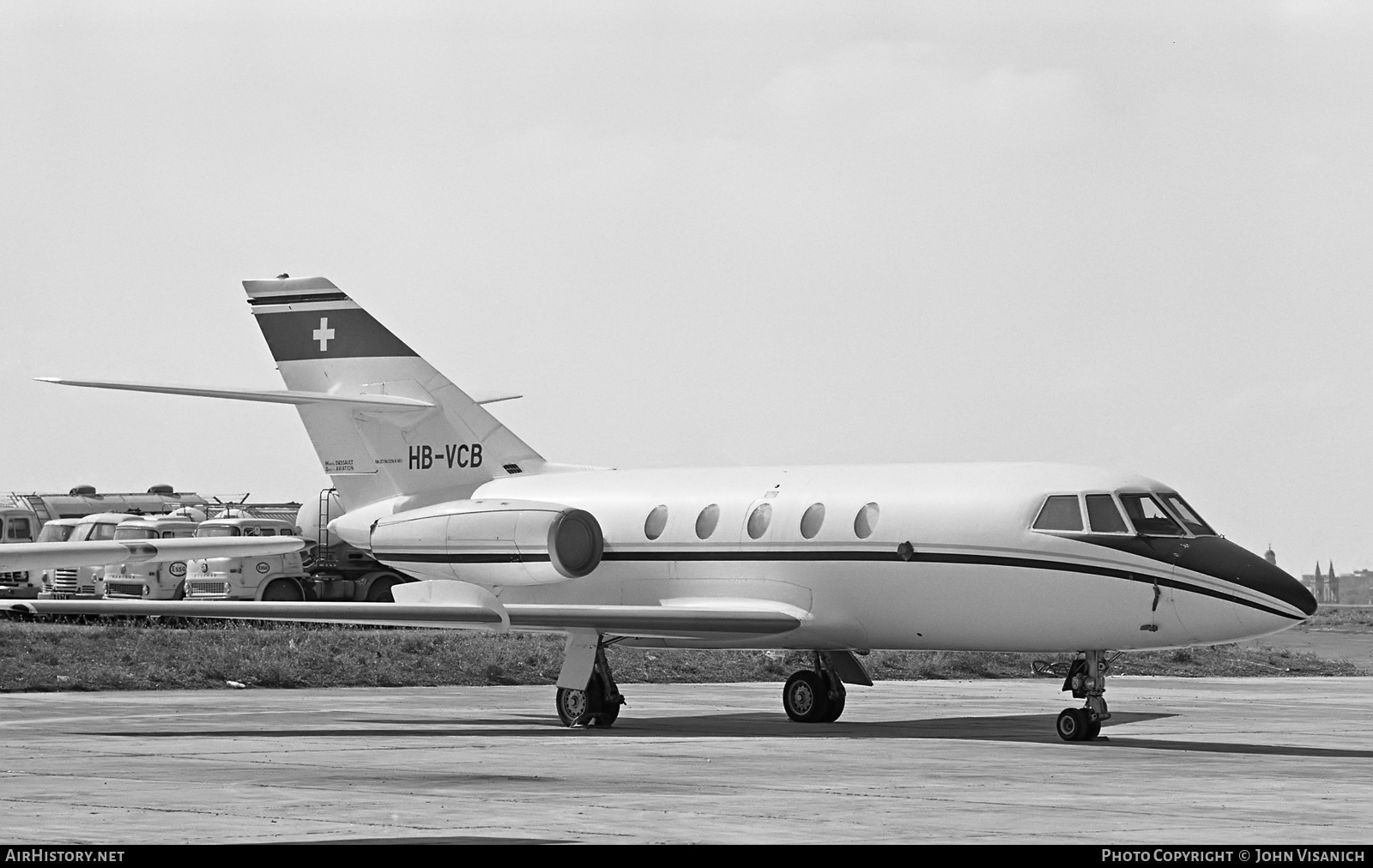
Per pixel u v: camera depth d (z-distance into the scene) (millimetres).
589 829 49938
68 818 51531
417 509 108500
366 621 85562
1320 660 172000
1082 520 83688
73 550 52875
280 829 49219
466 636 150500
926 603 87750
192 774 64688
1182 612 81500
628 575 99688
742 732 89562
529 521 98625
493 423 110688
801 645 94688
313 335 114000
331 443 113812
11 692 115500
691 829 50156
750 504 95625
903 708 109625
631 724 95062
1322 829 50969
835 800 57281
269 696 115438
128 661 125812
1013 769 68438
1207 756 75312
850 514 90750
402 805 54969
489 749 76875
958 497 87438
